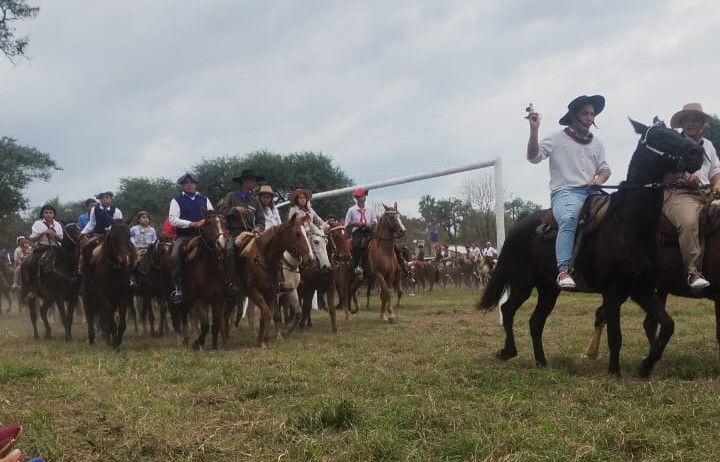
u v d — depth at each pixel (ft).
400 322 44.98
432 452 14.57
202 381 23.29
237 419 17.79
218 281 33.12
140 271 37.01
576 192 23.17
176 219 35.09
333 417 16.78
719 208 22.45
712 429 15.40
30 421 17.76
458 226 184.85
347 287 47.70
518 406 17.83
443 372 23.17
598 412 17.16
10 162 159.12
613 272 21.95
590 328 36.65
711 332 33.68
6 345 37.88
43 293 41.37
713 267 22.93
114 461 14.84
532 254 24.81
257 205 38.34
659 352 21.54
